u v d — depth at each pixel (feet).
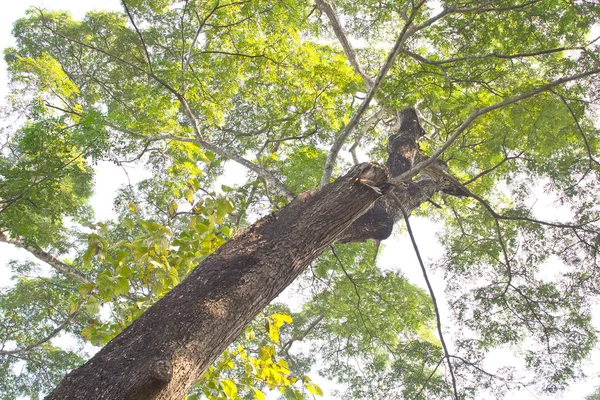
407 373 31.60
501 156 32.78
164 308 12.47
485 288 29.63
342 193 15.85
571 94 28.71
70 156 29.40
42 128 27.76
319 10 38.78
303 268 14.99
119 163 29.73
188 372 11.53
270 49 31.63
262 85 32.78
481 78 29.60
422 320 40.40
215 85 32.30
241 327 13.15
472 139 32.91
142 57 43.91
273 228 14.96
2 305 38.88
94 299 14.34
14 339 39.17
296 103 31.94
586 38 31.24
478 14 29.53
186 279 13.44
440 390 28.68
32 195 28.78
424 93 29.09
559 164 31.12
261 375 17.15
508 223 34.71
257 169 22.88
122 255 14.51
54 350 39.68
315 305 41.75
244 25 32.17
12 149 31.42
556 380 27.32
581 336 27.86
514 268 31.09
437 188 27.76
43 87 30.50
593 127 31.27
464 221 39.55
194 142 26.17
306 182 37.37
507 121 28.84
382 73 20.54
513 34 29.50
